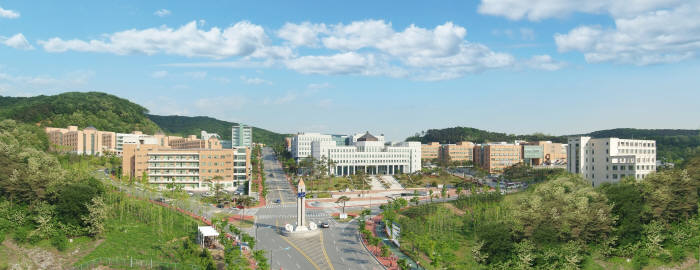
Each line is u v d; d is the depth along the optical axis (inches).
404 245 5718.5
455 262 4995.1
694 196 5649.6
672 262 4867.1
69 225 5310.0
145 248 5211.6
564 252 4820.4
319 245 5733.3
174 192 7844.5
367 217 7731.3
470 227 6565.0
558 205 5600.4
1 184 5570.9
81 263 4729.3
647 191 5674.2
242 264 4707.2
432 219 6983.3
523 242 4931.1
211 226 6077.8
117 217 6161.4
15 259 4712.1
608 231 5118.1
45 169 6127.0
